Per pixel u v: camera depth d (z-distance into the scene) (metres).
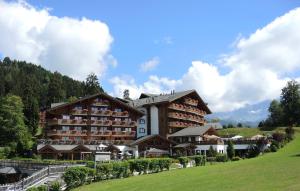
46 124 102.75
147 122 115.56
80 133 97.75
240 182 32.03
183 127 115.56
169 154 100.94
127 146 97.38
